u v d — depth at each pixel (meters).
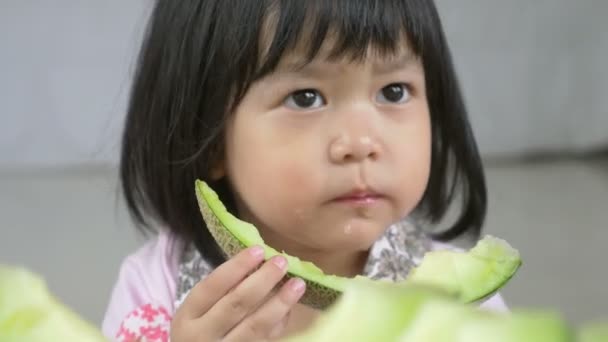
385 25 0.97
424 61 1.02
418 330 0.40
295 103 0.98
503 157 3.09
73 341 0.44
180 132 1.05
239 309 0.88
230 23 1.00
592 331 0.39
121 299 1.10
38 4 2.93
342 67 0.97
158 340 1.05
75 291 1.69
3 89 2.94
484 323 0.39
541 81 3.12
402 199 0.98
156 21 1.08
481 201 1.15
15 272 0.46
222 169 1.04
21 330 0.44
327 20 0.97
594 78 3.10
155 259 1.11
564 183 2.65
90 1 2.96
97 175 2.86
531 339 0.38
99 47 2.97
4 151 2.95
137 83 1.10
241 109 1.00
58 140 2.97
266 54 0.98
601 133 3.08
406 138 0.98
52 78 2.96
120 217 2.26
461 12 3.08
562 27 3.12
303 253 1.05
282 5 0.98
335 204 0.97
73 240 2.05
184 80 1.04
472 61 3.11
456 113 1.10
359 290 0.42
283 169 0.98
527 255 1.88
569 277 1.74
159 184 1.08
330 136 0.97
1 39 2.93
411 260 1.10
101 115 2.96
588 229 2.09
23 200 2.50
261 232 1.04
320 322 0.42
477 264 0.85
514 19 3.12
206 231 1.08
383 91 0.99
